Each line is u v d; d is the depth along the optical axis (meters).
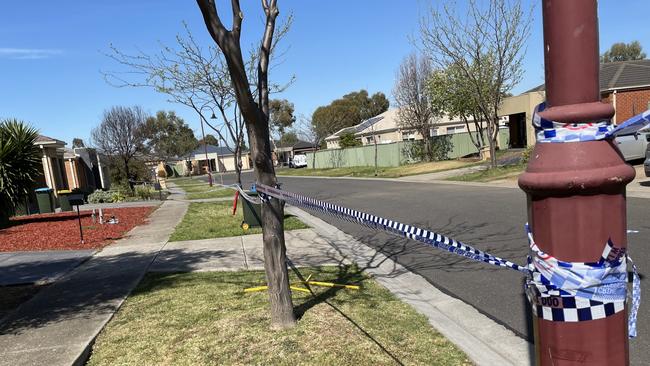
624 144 15.00
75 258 7.70
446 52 17.84
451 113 27.03
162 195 24.58
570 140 1.26
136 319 4.55
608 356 1.32
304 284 5.55
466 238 7.84
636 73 25.48
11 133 12.55
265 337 3.92
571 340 1.33
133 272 6.52
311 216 12.49
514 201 11.67
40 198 16.31
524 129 32.59
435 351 3.59
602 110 1.25
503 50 17.59
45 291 5.76
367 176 27.89
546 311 1.36
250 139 3.88
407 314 4.43
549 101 1.33
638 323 3.89
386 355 3.53
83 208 17.56
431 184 18.80
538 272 1.36
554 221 1.30
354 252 7.50
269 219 4.02
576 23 1.25
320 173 36.31
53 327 4.39
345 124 74.56
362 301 4.83
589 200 1.26
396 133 43.75
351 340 3.80
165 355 3.71
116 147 32.94
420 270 6.16
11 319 4.68
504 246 7.08
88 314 4.74
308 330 4.03
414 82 31.00
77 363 3.60
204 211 14.44
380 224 2.61
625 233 1.32
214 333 4.07
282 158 76.31
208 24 3.37
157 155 51.19
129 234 10.21
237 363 3.51
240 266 6.66
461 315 4.44
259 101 3.93
